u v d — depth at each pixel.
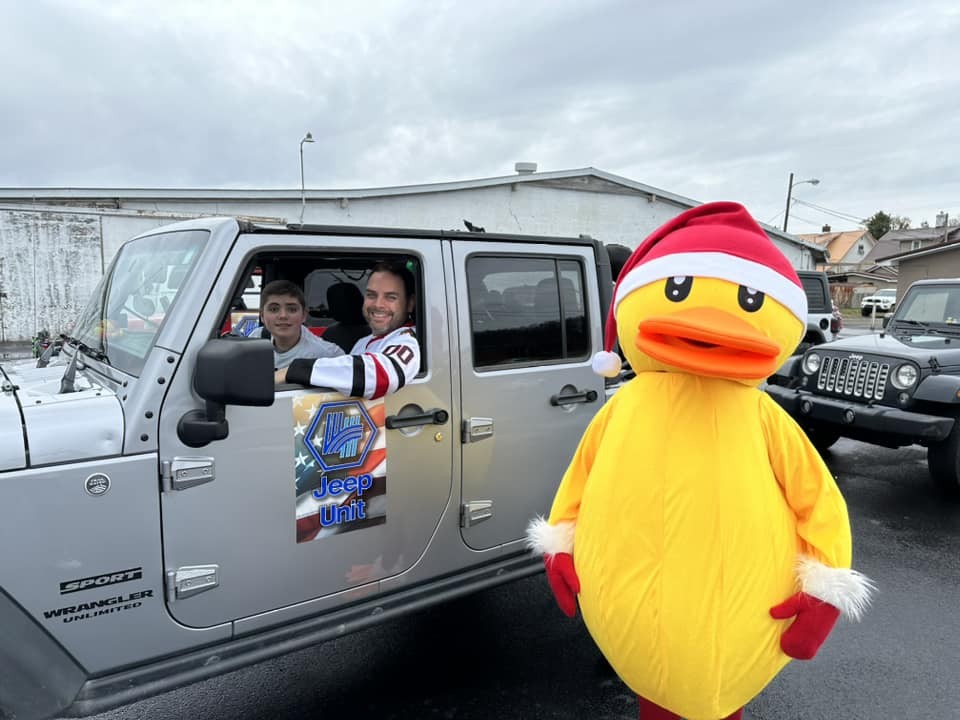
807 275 11.09
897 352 5.41
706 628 1.60
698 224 1.78
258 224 2.16
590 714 2.56
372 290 2.52
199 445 1.97
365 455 2.34
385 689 2.73
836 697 2.71
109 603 1.87
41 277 12.26
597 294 3.21
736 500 1.60
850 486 5.73
